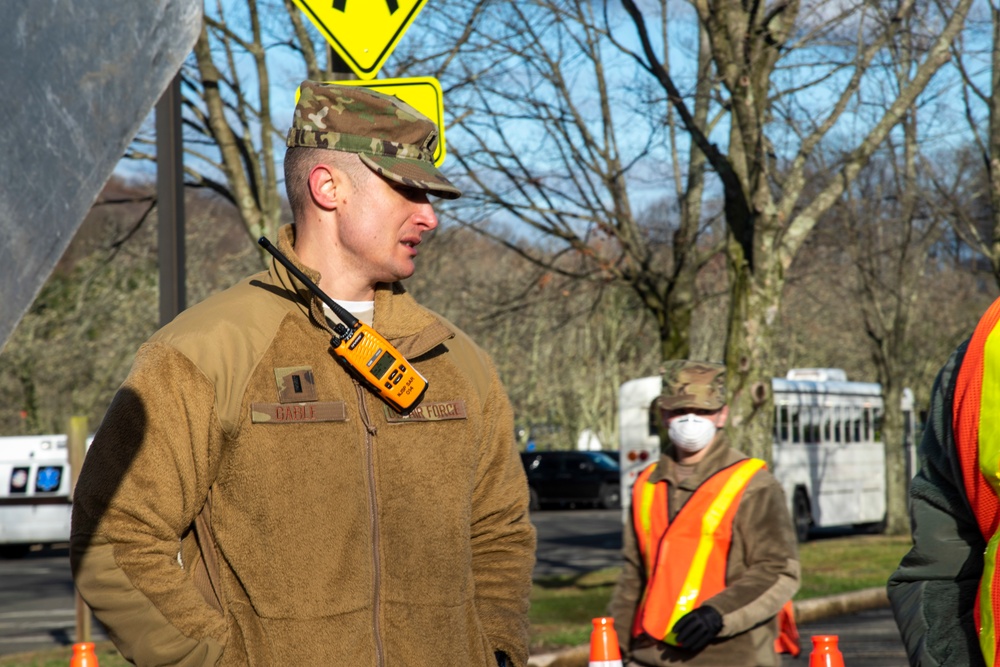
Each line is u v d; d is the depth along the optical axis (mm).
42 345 40844
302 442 2236
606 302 20156
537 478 42000
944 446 2209
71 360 41531
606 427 60469
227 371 2223
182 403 2166
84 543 2115
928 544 2230
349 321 2328
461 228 15289
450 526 2365
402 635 2283
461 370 2529
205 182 13547
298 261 2406
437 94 5852
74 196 823
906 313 27344
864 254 25031
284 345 2297
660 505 4793
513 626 2662
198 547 2297
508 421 2680
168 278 8227
